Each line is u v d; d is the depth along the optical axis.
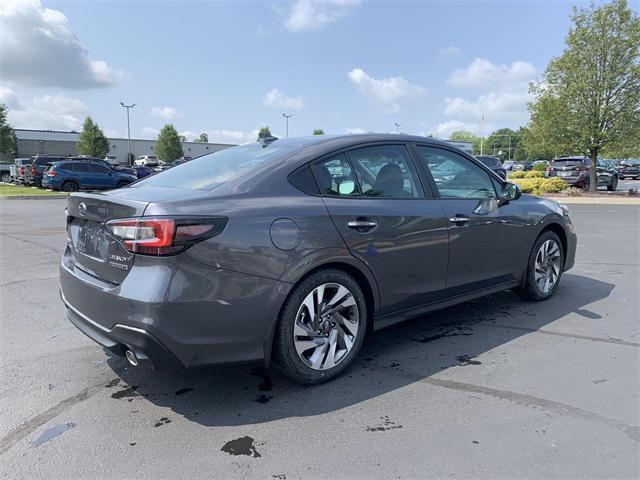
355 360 3.70
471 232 4.09
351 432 2.72
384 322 3.62
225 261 2.76
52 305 5.09
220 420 2.86
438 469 2.38
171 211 2.69
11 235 9.86
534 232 4.79
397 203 3.62
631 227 10.67
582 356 3.72
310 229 3.08
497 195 4.52
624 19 16.92
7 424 2.82
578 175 21.30
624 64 17.02
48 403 3.06
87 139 64.94
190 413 2.94
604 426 2.74
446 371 3.49
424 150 4.04
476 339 4.11
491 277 4.41
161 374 3.48
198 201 2.82
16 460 2.47
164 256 2.63
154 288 2.61
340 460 2.46
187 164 4.01
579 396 3.09
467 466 2.40
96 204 3.01
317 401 3.07
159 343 2.63
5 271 6.64
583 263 7.04
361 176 3.54
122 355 2.91
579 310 4.84
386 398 3.10
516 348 3.90
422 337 4.17
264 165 3.25
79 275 3.16
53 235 9.89
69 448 2.58
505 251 4.49
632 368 3.50
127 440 2.65
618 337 4.11
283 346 3.04
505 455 2.48
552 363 3.60
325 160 3.40
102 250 2.99
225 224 2.79
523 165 55.34
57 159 27.28
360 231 3.32
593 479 2.29
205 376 3.44
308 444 2.61
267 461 2.46
